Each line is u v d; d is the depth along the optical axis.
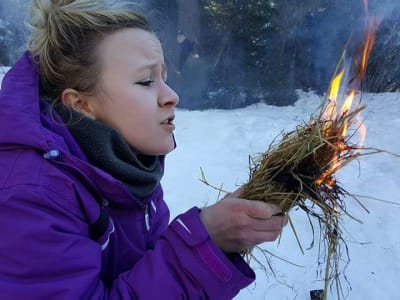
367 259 2.83
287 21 7.76
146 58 0.93
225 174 4.27
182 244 0.85
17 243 0.72
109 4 0.96
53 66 0.95
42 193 0.76
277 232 0.92
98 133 0.89
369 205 3.50
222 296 0.85
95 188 0.86
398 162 4.46
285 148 1.08
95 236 0.85
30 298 0.72
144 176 0.95
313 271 2.69
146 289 0.82
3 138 0.80
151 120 0.93
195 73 7.59
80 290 0.75
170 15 7.43
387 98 7.49
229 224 0.87
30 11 1.00
